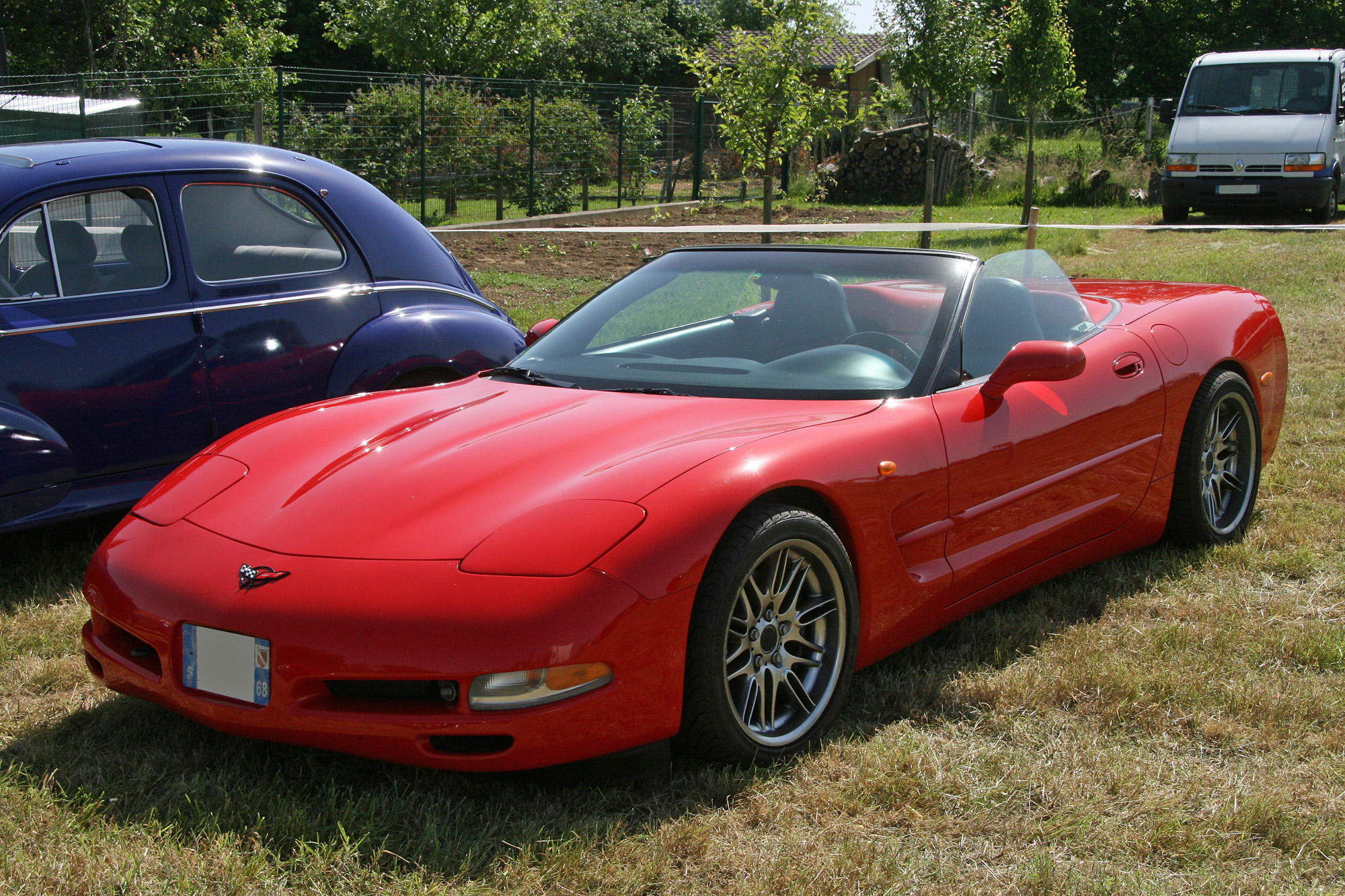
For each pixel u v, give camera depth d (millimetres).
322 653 2377
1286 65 16297
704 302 3680
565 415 3080
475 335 5074
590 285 11422
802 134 12688
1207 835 2395
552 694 2355
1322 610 3680
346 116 16547
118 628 2861
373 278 4945
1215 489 4371
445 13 27078
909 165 22672
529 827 2365
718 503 2572
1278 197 15562
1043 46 17266
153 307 4273
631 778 2529
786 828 2441
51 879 2188
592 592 2387
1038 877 2221
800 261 3791
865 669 3289
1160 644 3400
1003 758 2715
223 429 4473
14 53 31203
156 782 2639
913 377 3311
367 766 2699
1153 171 21859
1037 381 3385
